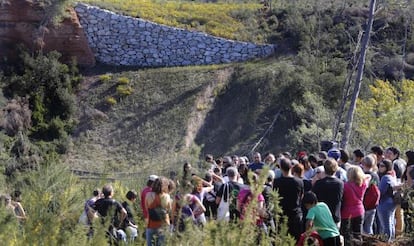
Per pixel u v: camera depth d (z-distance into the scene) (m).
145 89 51.56
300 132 43.03
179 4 61.09
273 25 57.19
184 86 51.12
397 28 55.19
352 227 12.76
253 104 48.62
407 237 12.87
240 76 51.28
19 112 46.78
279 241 6.72
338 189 12.03
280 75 48.91
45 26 53.66
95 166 44.50
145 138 47.38
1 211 6.67
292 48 54.44
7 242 6.13
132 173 39.12
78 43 54.31
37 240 6.19
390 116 36.22
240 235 6.14
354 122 39.38
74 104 50.88
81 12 55.66
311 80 47.16
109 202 10.18
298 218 11.79
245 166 15.79
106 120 49.59
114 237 7.50
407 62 52.50
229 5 61.38
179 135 47.00
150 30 55.59
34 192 7.25
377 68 50.91
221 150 46.44
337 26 55.69
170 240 6.29
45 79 50.72
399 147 34.66
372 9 29.77
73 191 8.05
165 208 7.60
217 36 55.78
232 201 10.88
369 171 13.99
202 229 6.80
